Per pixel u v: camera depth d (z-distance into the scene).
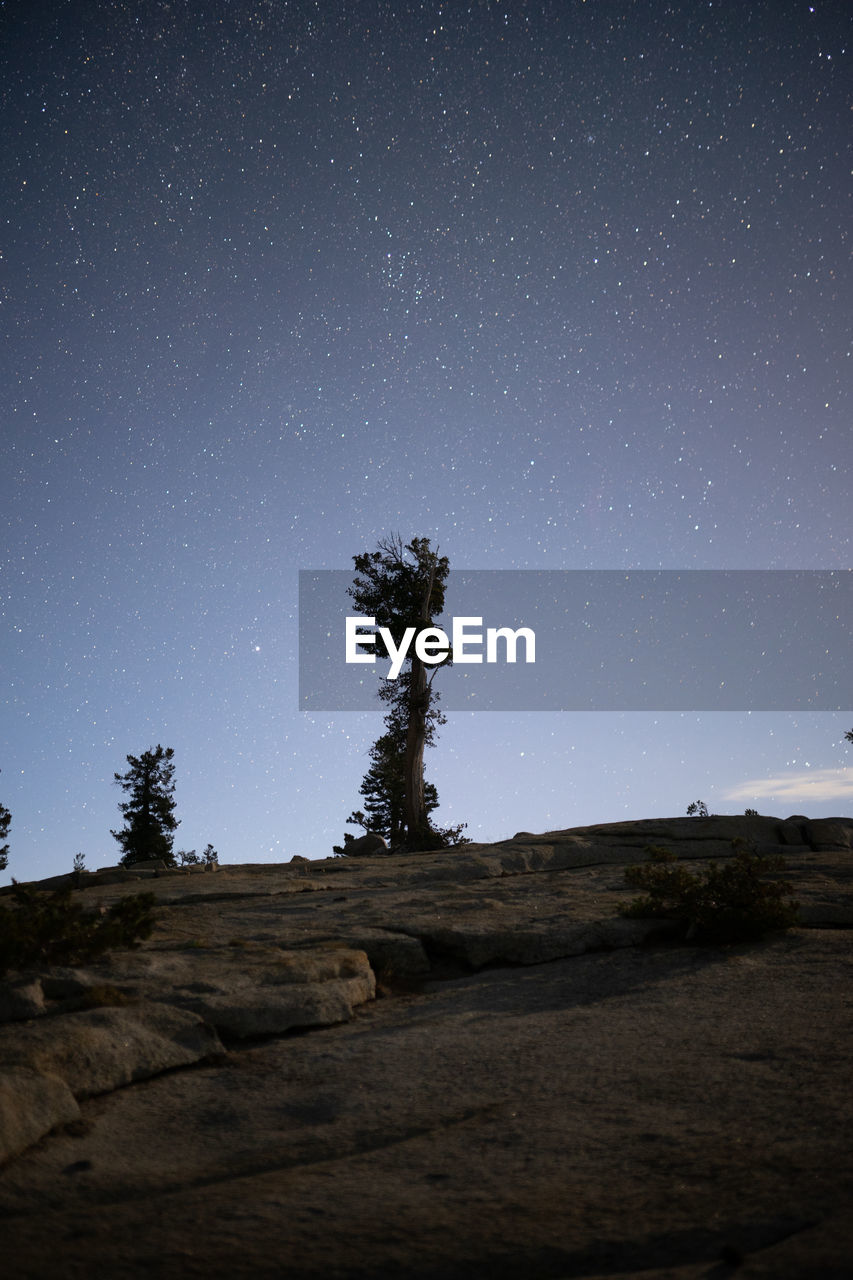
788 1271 3.75
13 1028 8.07
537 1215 4.81
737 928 13.26
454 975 12.27
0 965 9.41
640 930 13.42
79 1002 8.94
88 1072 7.51
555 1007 10.27
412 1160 5.88
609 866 20.75
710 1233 4.36
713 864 14.32
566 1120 6.46
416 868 20.20
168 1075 8.09
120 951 11.35
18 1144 6.19
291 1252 4.49
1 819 37.34
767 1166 5.21
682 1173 5.25
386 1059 8.40
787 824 24.34
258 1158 6.16
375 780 49.44
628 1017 9.46
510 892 16.73
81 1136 6.58
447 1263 4.30
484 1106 6.94
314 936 12.63
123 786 50.50
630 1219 4.65
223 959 11.08
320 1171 5.78
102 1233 4.86
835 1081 6.84
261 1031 9.30
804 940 12.87
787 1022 8.81
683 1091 6.93
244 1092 7.64
